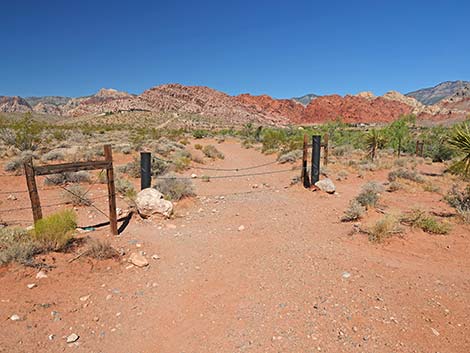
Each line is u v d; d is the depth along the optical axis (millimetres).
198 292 4668
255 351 3398
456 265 5156
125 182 10445
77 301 4254
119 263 5383
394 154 23484
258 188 12039
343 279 4789
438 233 6504
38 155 14531
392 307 4059
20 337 3471
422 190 10906
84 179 11070
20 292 4176
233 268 5387
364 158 19531
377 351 3324
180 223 7707
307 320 3871
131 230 6973
